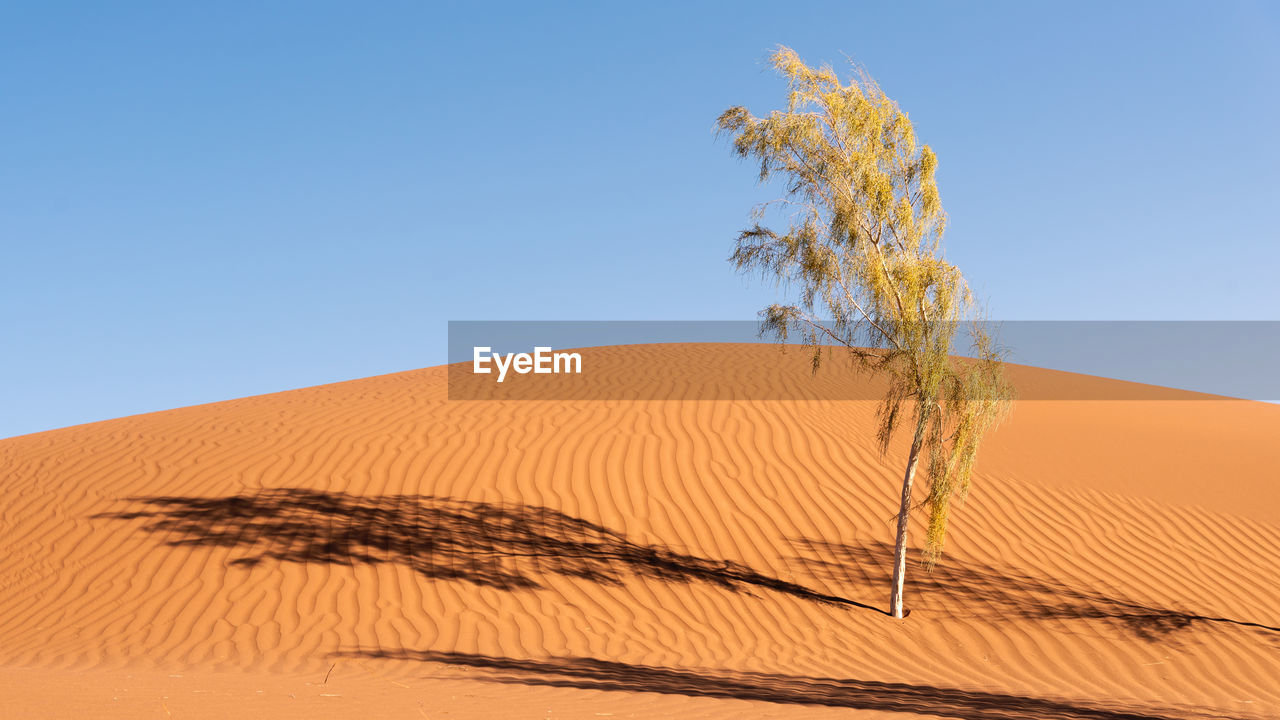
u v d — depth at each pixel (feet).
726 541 47.32
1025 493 53.31
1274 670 37.06
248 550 45.01
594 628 39.42
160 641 36.68
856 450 56.85
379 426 61.26
